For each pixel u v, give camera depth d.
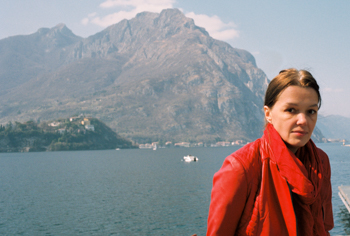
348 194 26.34
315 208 1.43
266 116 1.49
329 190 1.60
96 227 32.47
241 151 1.47
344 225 27.84
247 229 1.40
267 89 1.47
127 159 168.12
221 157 167.50
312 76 1.35
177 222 33.12
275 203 1.36
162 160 153.38
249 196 1.40
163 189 58.09
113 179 77.00
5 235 30.69
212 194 1.49
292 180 1.29
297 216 1.40
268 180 1.37
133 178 77.75
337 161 113.00
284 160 1.31
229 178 1.42
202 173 86.19
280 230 1.36
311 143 1.47
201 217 34.91
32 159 187.88
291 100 1.32
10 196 55.94
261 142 1.46
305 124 1.31
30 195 56.59
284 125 1.35
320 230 1.42
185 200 46.16
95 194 55.09
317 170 1.43
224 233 1.42
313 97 1.33
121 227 31.95
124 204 44.69
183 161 142.38
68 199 51.06
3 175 95.06
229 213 1.40
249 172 1.40
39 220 36.81
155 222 33.50
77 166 126.06
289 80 1.33
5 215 40.09
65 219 36.81
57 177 86.31
